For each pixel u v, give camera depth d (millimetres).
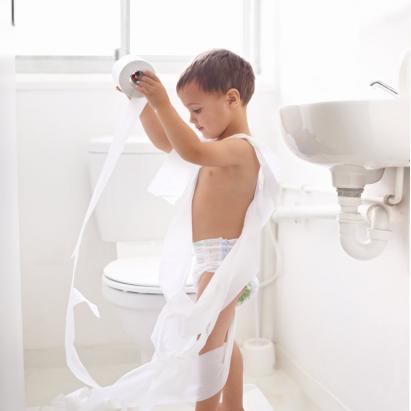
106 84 2117
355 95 1571
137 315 1528
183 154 1219
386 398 1419
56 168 2121
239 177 1323
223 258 1333
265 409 1716
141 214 1958
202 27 2338
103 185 1302
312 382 1868
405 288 1334
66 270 2158
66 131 2115
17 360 1136
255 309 2283
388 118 1112
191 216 1384
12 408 1085
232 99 1338
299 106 1209
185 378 1266
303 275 1953
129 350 2213
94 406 1300
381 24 1425
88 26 2230
